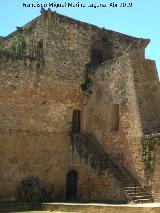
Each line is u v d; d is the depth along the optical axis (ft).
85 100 111.65
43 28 108.58
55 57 108.17
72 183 105.29
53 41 108.27
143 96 96.27
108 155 100.99
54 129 105.60
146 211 74.13
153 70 101.19
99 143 104.94
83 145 104.32
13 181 97.96
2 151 97.45
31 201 96.17
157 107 97.76
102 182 95.66
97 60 116.16
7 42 123.24
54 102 106.52
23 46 115.34
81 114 111.04
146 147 89.76
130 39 123.85
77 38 112.68
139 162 91.15
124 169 95.45
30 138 101.71
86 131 109.60
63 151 106.01
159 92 99.86
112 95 102.58
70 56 110.73
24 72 103.09
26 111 102.01
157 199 85.15
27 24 115.44
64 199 103.45
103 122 104.37
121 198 88.63
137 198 85.81
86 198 99.91
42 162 102.53
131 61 97.91
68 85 109.29
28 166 100.42
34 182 98.58
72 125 109.29
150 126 94.32
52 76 107.04
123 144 96.94
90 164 100.12
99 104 106.73
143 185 89.10
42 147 103.14
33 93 103.65
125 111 97.81
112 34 119.96
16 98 101.04
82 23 114.32
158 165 86.02
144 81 98.12
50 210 88.63
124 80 99.25
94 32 116.47
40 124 103.65
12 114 99.96
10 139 98.89
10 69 101.04
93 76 110.52
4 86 99.60
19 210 89.45
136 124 93.71
